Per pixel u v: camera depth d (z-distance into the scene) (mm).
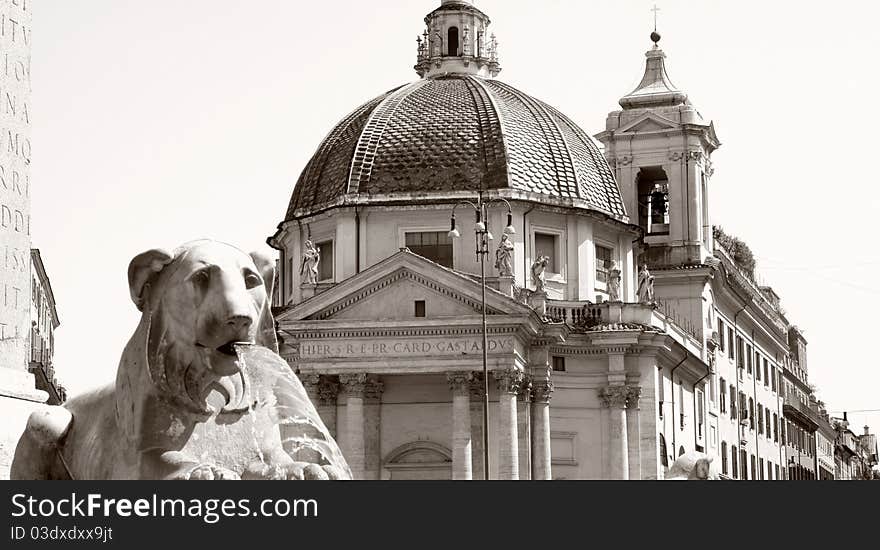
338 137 66812
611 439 63500
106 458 7660
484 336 50125
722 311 84250
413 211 62969
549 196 63906
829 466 135875
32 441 7953
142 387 7430
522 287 62250
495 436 59188
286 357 61562
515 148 64250
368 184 63531
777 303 112562
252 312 7371
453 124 64875
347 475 7973
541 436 61281
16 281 10352
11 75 10375
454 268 62500
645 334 63781
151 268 7406
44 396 10391
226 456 7586
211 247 7469
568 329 63250
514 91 68938
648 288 65812
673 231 77875
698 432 75312
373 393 60000
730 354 86125
